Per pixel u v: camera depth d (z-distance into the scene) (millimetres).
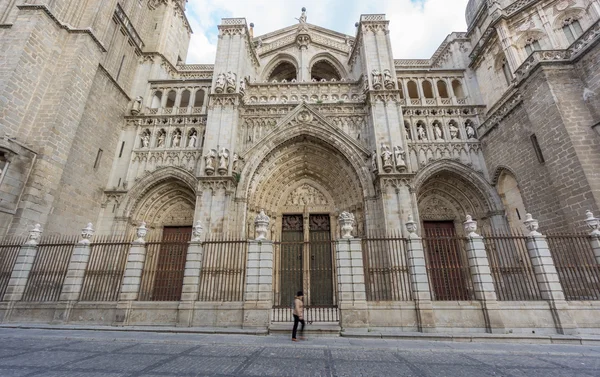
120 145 23547
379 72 23391
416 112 24266
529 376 6262
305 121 22656
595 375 6344
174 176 22109
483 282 11633
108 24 21688
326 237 22656
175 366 6574
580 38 16109
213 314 12047
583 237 12258
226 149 20844
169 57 29672
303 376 6082
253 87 25219
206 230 18625
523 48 21766
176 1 31766
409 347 9016
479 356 8078
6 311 12547
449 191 23391
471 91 25484
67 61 18469
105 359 7109
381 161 20156
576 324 10852
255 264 12414
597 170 14219
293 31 32844
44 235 16047
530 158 18031
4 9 17938
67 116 17719
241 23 25594
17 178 14992
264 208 22125
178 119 24531
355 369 6691
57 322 12258
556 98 15891
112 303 12625
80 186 19281
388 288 16000
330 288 20953
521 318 11086
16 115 15812
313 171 24078
